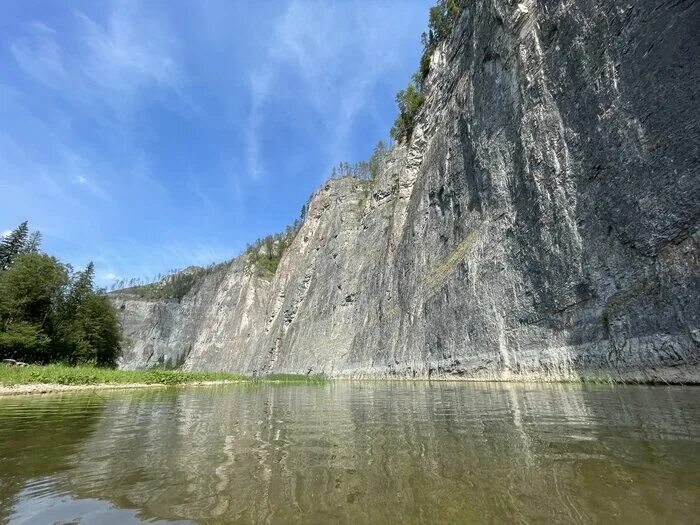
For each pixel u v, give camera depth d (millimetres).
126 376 34031
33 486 4488
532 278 22031
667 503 3389
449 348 28000
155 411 12141
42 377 27328
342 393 18938
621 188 17281
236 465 5230
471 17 38156
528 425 7270
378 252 51656
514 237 24188
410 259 39125
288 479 4574
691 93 14891
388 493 4027
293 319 70500
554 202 21234
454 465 4859
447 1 50844
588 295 18250
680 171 14883
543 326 20562
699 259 13766
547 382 18453
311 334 59219
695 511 3205
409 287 37594
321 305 60688
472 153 31453
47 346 44656
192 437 7383
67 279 48875
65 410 12672
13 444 6879
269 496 4047
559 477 4203
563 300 19562
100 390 24938
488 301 25156
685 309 13867
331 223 73562
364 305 48875
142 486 4422
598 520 3168
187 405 14141
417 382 26859
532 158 23500
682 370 13539
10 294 42812
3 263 56688
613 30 18984
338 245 64750
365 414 10148
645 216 15969
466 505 3633
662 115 15852
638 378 14852
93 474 4926
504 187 26312
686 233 14367
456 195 33625
